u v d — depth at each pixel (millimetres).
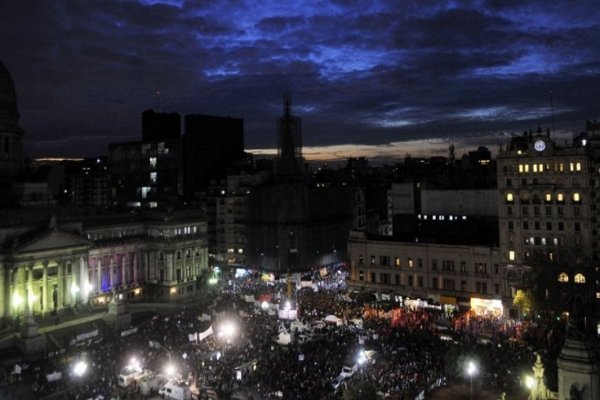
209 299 140500
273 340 95562
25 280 121938
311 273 172500
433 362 78750
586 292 100250
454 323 105000
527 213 122938
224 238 191875
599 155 120062
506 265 124938
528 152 122812
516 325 103250
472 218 164000
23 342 102312
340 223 194125
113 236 148250
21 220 131625
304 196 175875
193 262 159000
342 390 69000
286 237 172250
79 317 123062
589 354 32719
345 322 104062
